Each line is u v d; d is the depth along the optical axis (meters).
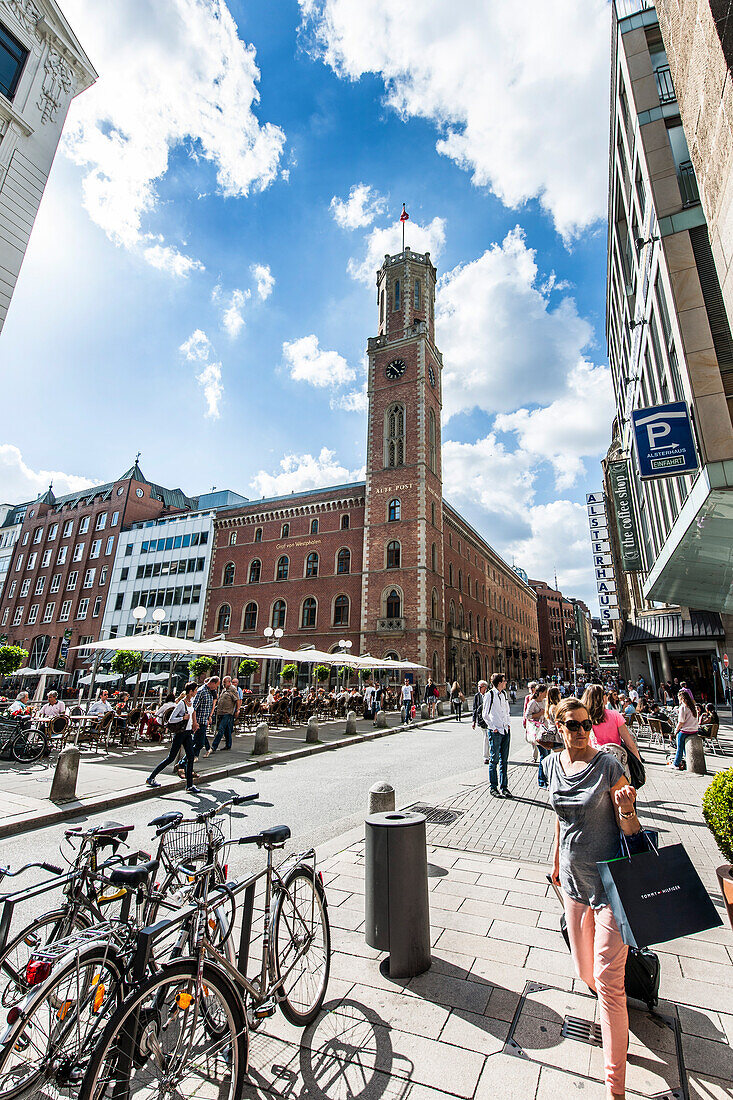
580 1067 2.80
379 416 39.53
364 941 4.24
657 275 10.98
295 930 3.42
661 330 11.66
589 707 5.51
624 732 5.36
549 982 3.60
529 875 5.51
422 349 38.84
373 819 4.13
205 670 23.61
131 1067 2.15
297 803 8.78
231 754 13.73
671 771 12.07
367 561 36.47
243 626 42.44
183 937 2.60
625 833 2.97
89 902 3.23
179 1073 2.38
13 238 13.12
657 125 10.03
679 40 6.97
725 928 4.54
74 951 2.44
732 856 3.81
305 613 39.75
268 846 3.36
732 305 5.91
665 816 7.87
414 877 3.89
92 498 57.22
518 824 7.34
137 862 3.35
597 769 3.17
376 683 31.00
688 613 26.56
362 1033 3.13
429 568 36.03
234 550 45.25
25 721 12.70
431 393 40.84
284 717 21.14
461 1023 3.19
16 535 63.59
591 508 42.34
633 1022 3.18
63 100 14.73
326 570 39.62
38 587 57.69
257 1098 2.64
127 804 8.88
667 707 20.91
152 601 48.12
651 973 3.26
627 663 36.16
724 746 15.59
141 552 50.62
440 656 36.41
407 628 33.84
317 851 6.21
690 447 8.59
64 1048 2.43
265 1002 3.01
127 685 38.19
